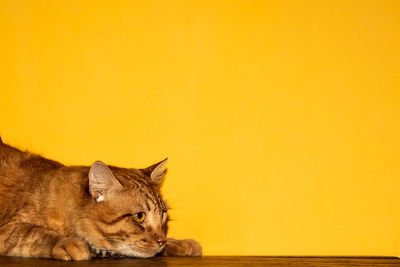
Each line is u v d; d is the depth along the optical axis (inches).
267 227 50.7
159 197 45.2
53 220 43.3
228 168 50.9
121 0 51.7
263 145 51.1
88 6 51.7
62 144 50.9
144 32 51.5
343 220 51.2
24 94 51.3
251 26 51.8
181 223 50.3
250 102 51.3
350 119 51.8
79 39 51.5
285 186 51.0
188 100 51.2
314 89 51.8
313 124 51.6
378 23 52.6
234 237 50.4
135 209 43.2
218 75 51.4
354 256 50.3
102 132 50.9
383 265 42.9
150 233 43.4
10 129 51.0
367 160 51.6
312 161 51.3
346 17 52.4
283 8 52.1
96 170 42.8
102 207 42.9
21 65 51.5
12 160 46.0
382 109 52.0
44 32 51.6
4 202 43.8
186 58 51.4
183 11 51.7
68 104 51.1
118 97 51.1
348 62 52.1
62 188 43.9
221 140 51.0
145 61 51.3
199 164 50.8
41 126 51.0
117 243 42.9
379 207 51.4
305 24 52.1
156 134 50.9
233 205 50.7
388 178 51.6
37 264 38.0
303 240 50.8
